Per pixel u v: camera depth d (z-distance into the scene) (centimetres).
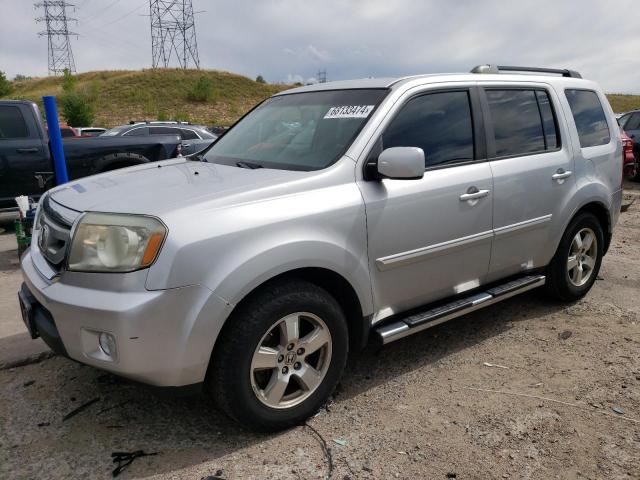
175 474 267
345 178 317
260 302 279
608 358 388
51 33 8850
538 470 270
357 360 387
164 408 324
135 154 862
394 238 331
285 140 369
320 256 295
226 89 7575
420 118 359
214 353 274
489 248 391
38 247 321
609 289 537
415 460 277
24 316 316
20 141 798
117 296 253
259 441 293
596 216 502
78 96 4853
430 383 355
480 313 476
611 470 270
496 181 386
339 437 296
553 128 448
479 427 305
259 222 278
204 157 404
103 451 284
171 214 263
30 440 294
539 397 336
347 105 362
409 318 353
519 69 462
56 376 362
